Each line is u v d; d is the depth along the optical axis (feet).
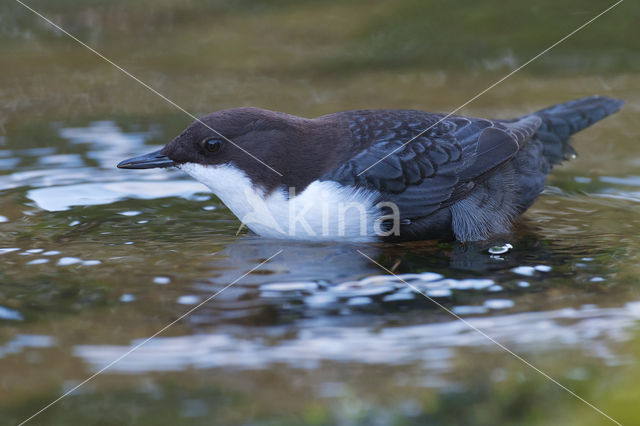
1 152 42.19
